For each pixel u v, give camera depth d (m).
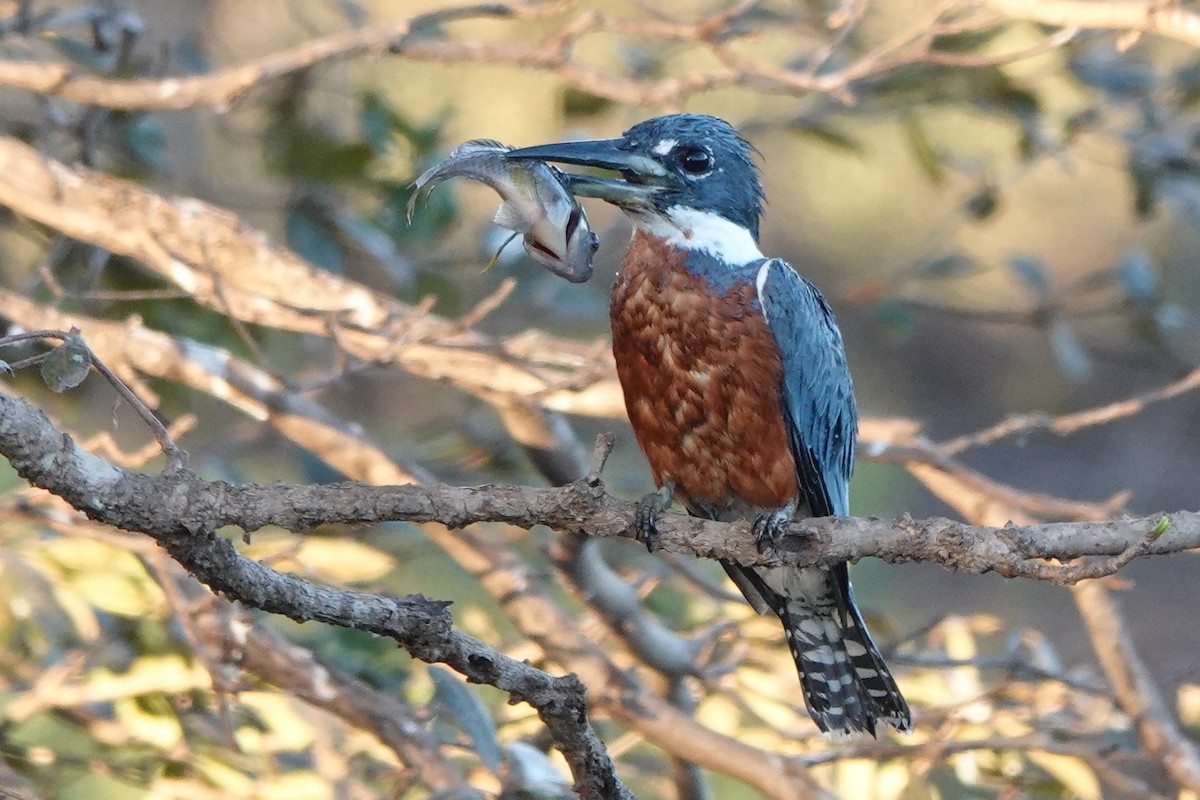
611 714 9.11
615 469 16.12
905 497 23.27
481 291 14.09
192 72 12.10
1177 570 23.44
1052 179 25.38
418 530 10.36
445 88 17.67
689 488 8.57
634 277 8.29
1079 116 12.78
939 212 24.23
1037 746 9.18
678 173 8.29
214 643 8.79
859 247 24.72
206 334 11.47
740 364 8.08
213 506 5.44
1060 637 22.30
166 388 11.27
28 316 9.16
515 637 13.30
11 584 8.80
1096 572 6.31
